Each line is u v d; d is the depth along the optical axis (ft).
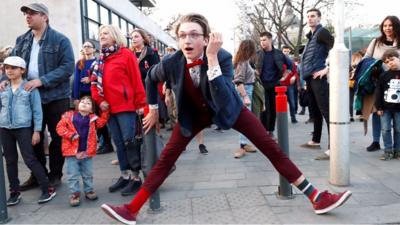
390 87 18.45
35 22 15.74
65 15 39.11
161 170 11.52
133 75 15.30
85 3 43.21
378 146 21.11
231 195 14.37
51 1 38.91
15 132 14.75
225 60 10.32
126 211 11.36
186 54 10.01
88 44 20.01
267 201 13.50
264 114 24.47
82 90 19.81
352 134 26.89
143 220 12.41
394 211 12.15
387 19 19.51
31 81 15.12
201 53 10.13
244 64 20.81
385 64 19.01
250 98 21.25
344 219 11.71
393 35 19.49
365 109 20.85
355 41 64.44
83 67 19.70
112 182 17.22
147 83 11.69
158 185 11.55
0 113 14.87
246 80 20.98
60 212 13.69
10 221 12.98
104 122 14.93
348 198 12.12
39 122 15.08
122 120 15.08
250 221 11.91
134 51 22.20
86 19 43.52
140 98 15.25
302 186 11.87
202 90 10.21
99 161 21.70
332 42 19.02
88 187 14.80
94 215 13.24
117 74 15.02
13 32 37.83
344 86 14.32
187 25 9.96
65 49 16.02
